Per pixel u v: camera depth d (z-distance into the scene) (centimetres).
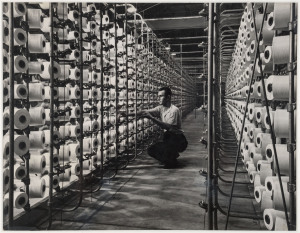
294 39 219
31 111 272
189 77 2058
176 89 1323
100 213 315
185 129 1165
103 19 453
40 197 293
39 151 323
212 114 252
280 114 239
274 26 238
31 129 331
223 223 291
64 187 339
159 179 447
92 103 442
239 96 616
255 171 357
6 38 249
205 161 578
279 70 279
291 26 218
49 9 299
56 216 307
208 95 253
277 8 230
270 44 296
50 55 272
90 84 389
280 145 244
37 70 280
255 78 380
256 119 321
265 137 294
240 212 319
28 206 269
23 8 251
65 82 310
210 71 251
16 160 295
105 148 445
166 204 340
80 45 325
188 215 308
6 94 250
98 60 438
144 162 572
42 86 281
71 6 341
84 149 392
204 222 290
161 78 947
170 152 516
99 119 448
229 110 1155
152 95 800
